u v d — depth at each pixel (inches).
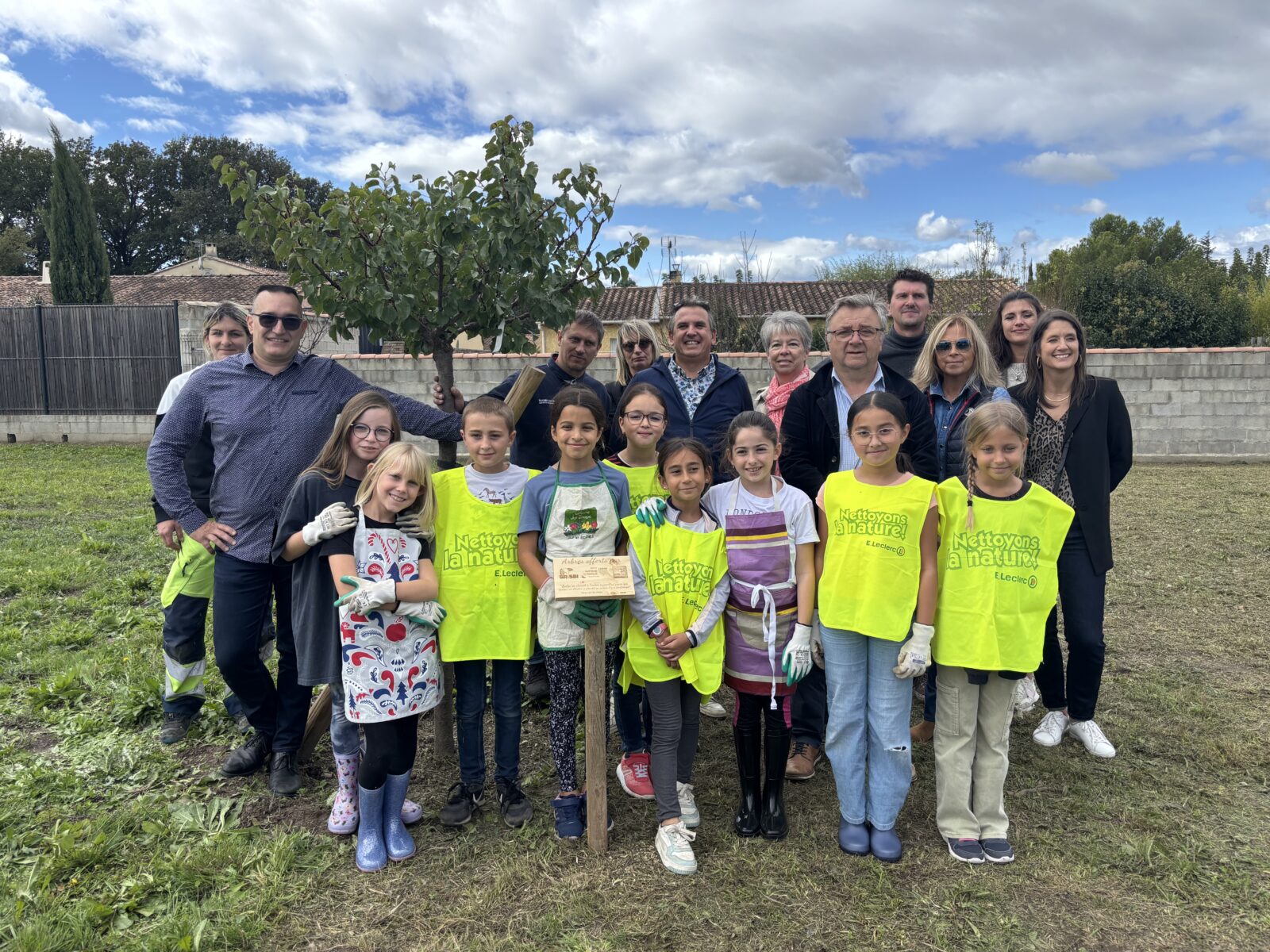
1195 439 495.2
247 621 134.1
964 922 102.7
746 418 120.8
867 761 121.3
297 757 140.2
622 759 144.9
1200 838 121.0
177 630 147.3
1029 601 114.6
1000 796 117.8
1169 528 321.4
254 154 2156.7
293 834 121.6
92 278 1012.5
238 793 135.0
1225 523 329.4
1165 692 173.6
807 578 119.0
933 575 116.1
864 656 118.5
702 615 118.0
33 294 1159.0
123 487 421.4
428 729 160.4
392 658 112.7
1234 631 210.2
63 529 319.9
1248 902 106.1
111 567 268.1
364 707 111.3
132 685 171.8
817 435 143.6
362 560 114.7
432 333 160.9
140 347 614.5
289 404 135.6
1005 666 112.9
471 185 151.1
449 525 123.6
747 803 123.5
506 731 126.3
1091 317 897.5
